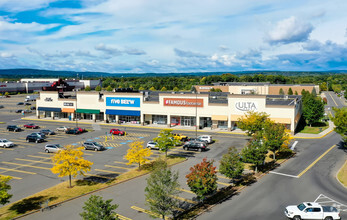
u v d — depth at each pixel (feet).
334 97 534.37
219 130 235.81
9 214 90.33
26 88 619.26
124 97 269.85
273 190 109.29
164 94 254.27
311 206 86.94
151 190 79.71
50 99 304.91
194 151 170.81
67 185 115.34
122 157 158.30
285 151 165.78
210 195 103.91
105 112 278.46
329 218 86.02
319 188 110.73
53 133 228.02
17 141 203.10
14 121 294.87
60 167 109.91
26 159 155.84
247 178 122.01
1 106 400.47
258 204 97.04
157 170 82.58
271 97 264.52
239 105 227.81
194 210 92.22
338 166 137.49
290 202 98.53
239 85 447.01
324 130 232.32
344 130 156.25
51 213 91.04
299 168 135.85
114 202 98.58
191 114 246.27
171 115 254.68
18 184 117.91
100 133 230.48
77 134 227.81
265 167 137.08
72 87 401.29
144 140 203.31
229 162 109.60
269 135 145.28
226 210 92.73
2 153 169.17
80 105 290.15
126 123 274.57
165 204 79.82
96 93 281.95
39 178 125.08
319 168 135.23
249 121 178.29
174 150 173.99
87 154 165.58
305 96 347.77
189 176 93.61
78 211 92.17
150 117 270.87
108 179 122.42
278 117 214.90
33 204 97.76
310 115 245.04
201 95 240.32
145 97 266.57
